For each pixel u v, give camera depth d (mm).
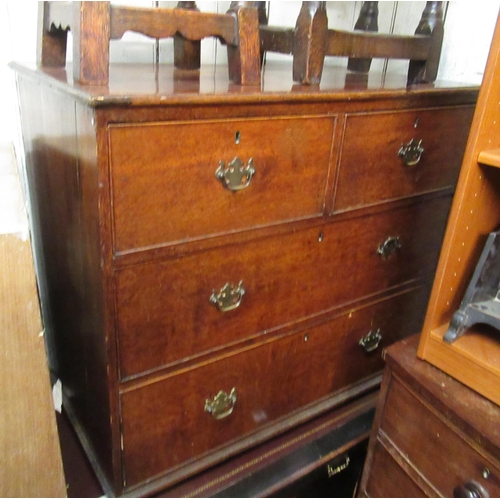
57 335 1131
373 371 1293
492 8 1240
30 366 727
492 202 902
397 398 957
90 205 717
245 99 748
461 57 1328
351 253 1062
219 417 978
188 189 759
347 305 1123
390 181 1045
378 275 1156
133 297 774
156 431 904
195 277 832
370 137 957
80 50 704
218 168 776
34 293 690
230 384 978
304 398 1151
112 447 858
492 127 814
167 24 749
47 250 1053
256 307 947
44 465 795
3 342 695
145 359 832
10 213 682
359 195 1003
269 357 1021
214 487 992
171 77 916
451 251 871
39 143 933
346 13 1445
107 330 769
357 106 903
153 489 934
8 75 1067
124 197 703
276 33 964
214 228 816
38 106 892
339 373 1203
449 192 1192
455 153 1147
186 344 874
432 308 909
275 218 889
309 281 1010
